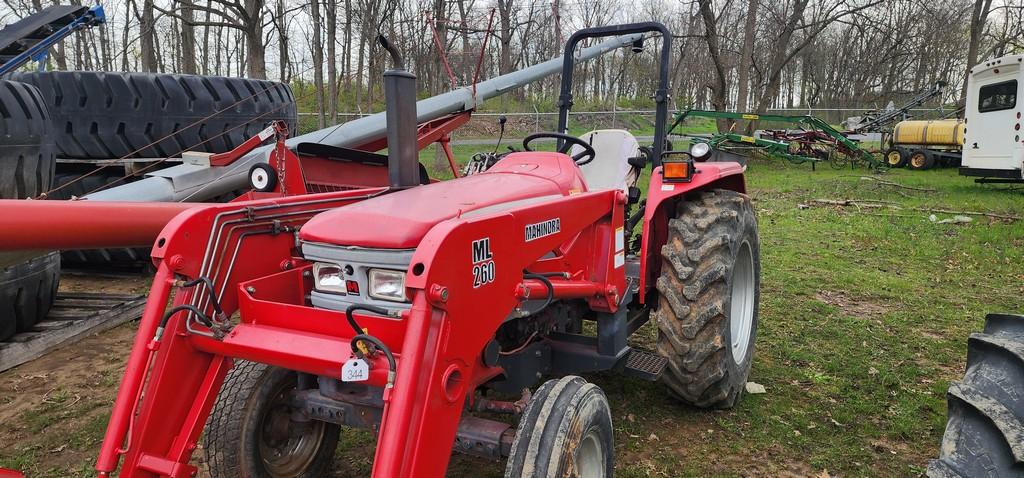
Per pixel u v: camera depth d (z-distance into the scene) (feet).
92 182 22.47
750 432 11.71
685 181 11.93
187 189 18.13
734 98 141.28
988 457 5.70
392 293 7.04
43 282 16.44
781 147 61.31
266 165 15.10
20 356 15.23
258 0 43.55
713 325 11.07
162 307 7.28
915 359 15.02
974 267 23.76
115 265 23.25
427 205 7.67
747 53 69.05
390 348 6.81
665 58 13.69
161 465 7.06
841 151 62.80
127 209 9.48
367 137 22.21
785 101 186.91
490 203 8.07
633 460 10.84
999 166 42.55
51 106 21.61
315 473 9.88
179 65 103.55
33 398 13.55
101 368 15.14
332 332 7.22
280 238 8.90
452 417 6.49
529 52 123.85
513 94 110.63
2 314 15.29
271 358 7.21
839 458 10.87
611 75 141.28
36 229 8.23
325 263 7.56
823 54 154.51
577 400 7.47
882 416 12.30
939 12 114.01
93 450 11.49
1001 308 18.83
